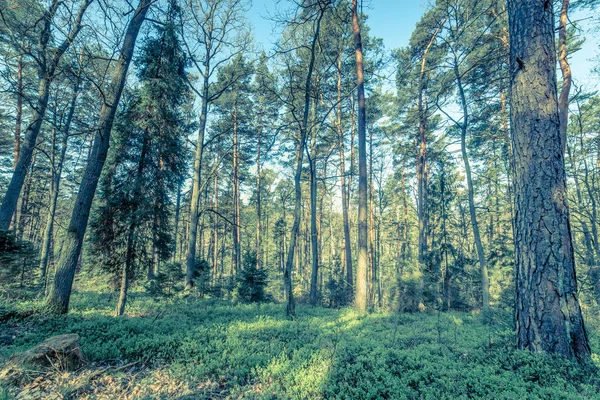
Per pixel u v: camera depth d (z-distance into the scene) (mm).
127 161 10789
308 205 36000
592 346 5023
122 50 9703
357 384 3990
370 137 24562
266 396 3836
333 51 17203
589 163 18344
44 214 27656
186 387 4266
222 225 33125
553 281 4570
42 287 10992
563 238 4641
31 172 19844
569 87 8102
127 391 4160
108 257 10516
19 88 9758
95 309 10070
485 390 3605
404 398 3518
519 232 5039
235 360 5152
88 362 5082
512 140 5340
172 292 12484
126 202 10430
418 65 18578
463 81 13297
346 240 20219
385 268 27406
